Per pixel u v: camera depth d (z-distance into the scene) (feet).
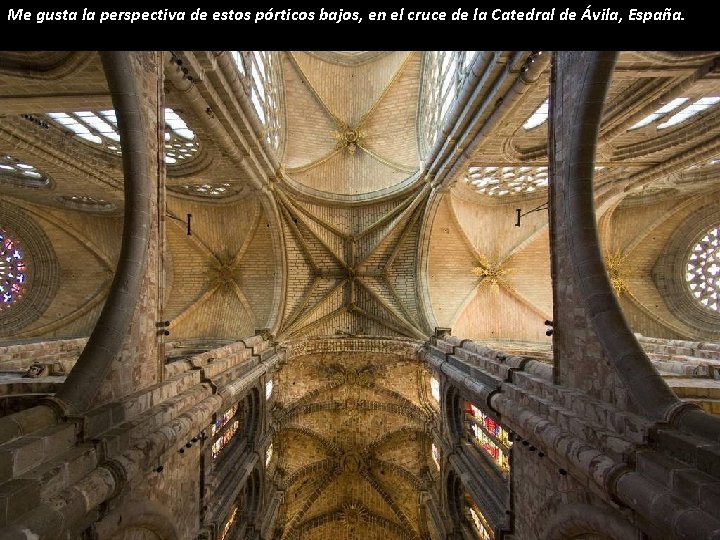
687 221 59.52
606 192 49.55
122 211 57.47
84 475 16.47
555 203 25.62
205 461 32.68
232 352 41.14
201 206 57.47
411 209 58.59
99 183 45.65
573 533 22.36
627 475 16.52
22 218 56.29
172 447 23.44
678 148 40.42
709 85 29.94
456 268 61.57
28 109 31.94
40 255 58.75
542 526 25.31
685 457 15.20
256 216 57.67
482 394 32.07
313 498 61.72
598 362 21.29
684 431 16.12
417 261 61.36
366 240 64.49
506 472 34.99
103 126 39.52
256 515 46.47
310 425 62.34
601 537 20.24
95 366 19.88
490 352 37.40
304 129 67.92
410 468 60.03
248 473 41.01
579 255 22.81
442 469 48.06
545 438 22.36
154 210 25.18
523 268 61.21
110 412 19.60
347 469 63.16
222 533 38.29
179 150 44.47
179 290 61.11
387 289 63.72
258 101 48.70
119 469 17.72
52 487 14.60
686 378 27.58
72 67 26.96
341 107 71.10
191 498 29.43
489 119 34.88
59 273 59.82
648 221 60.54
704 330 57.06
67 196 52.13
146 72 24.16
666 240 61.57
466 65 38.52
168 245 59.88
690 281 59.62
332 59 69.77
